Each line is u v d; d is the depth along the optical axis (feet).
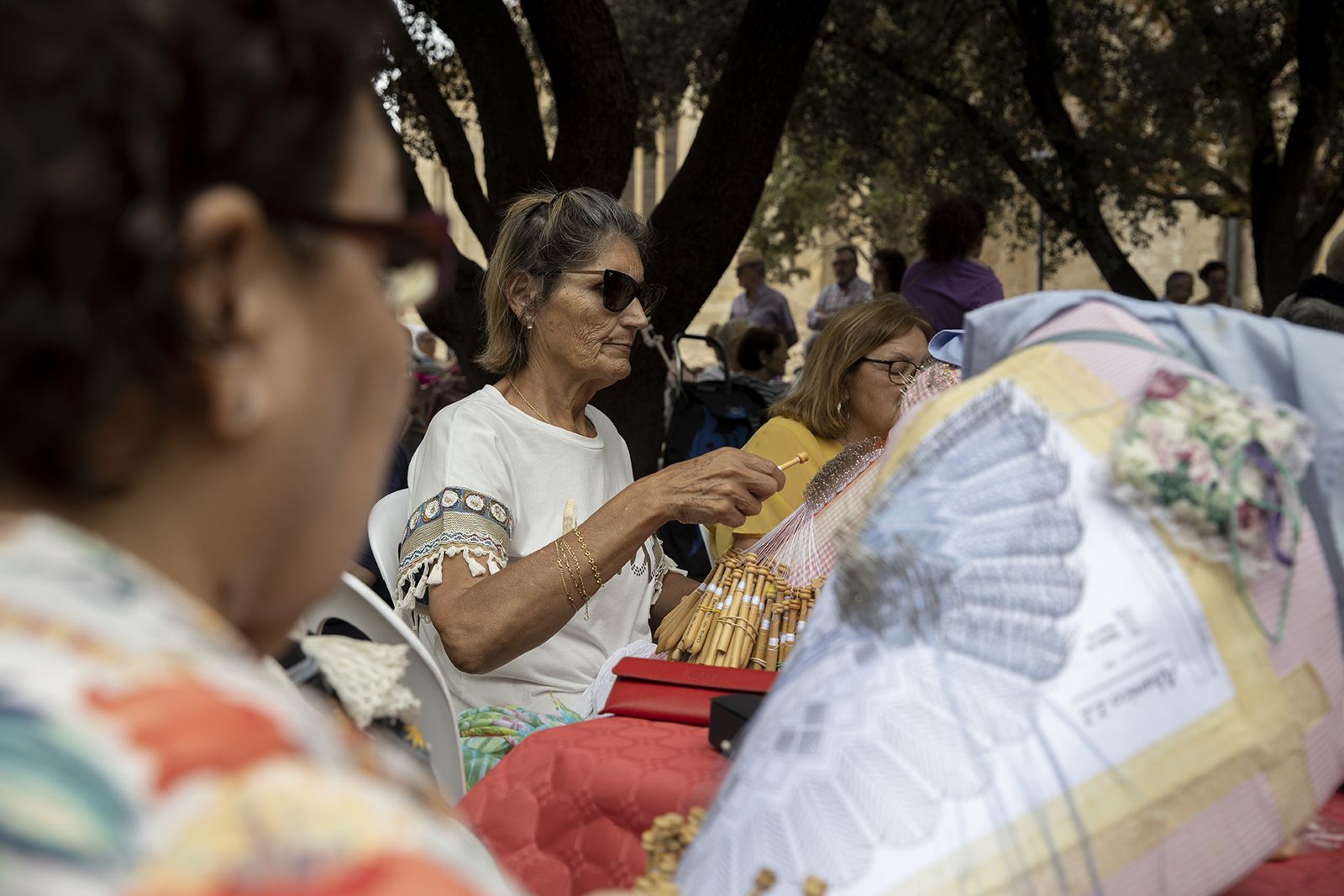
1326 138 33.83
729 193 18.16
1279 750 2.85
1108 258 29.89
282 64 1.44
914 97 31.76
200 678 1.26
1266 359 3.31
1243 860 2.82
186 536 1.51
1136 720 2.73
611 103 18.35
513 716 6.86
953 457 3.15
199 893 1.08
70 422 1.34
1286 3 30.55
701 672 5.49
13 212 1.23
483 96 19.34
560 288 7.89
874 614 2.91
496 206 19.26
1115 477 2.90
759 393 14.74
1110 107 33.42
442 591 7.06
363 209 1.62
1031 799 2.64
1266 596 2.95
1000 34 31.89
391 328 1.69
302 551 1.65
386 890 1.13
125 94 1.28
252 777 1.17
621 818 4.57
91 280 1.28
